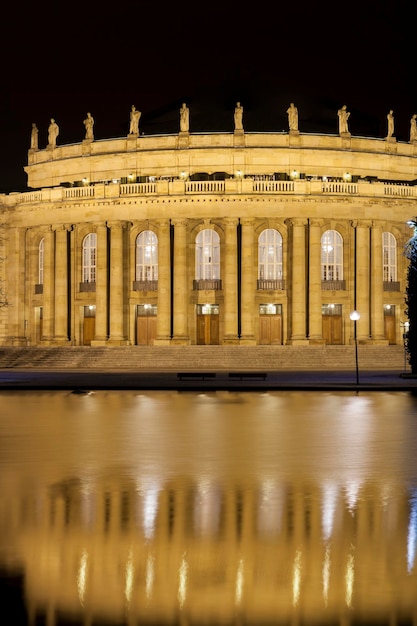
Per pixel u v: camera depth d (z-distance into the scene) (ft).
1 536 42.24
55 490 54.75
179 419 100.22
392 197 266.77
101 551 39.32
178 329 263.90
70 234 279.28
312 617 30.32
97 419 100.17
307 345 246.47
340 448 74.64
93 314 278.67
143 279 271.49
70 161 284.20
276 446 75.82
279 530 43.55
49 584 34.24
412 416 103.76
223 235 265.75
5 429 89.51
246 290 262.88
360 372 206.59
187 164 271.69
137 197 263.90
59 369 228.02
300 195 260.21
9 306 290.15
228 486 56.18
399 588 33.68
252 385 155.22
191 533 42.91
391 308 277.03
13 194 287.28
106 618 30.22
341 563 37.27
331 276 269.03
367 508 49.08
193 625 29.45
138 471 62.28
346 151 272.31
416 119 313.12
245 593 33.04
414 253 198.90
